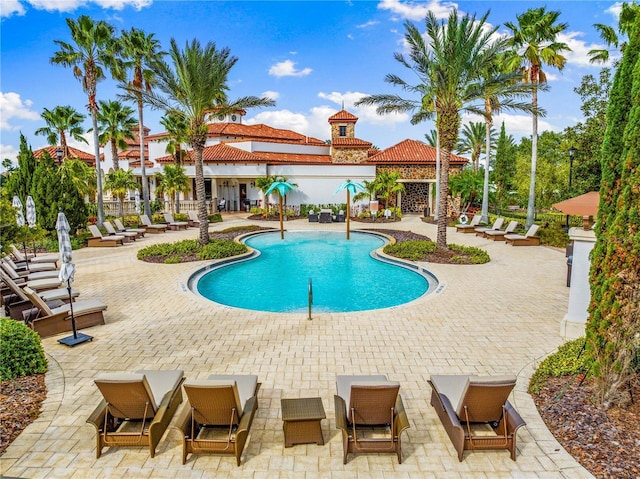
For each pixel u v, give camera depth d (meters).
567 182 32.09
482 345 8.24
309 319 9.84
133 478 4.53
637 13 5.95
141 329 9.13
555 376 6.64
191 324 9.46
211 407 4.79
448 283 13.31
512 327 9.28
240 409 4.96
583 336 8.34
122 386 4.73
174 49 17.12
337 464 4.79
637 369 5.77
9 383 6.57
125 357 7.64
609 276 5.87
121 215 29.25
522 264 16.25
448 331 9.02
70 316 8.88
